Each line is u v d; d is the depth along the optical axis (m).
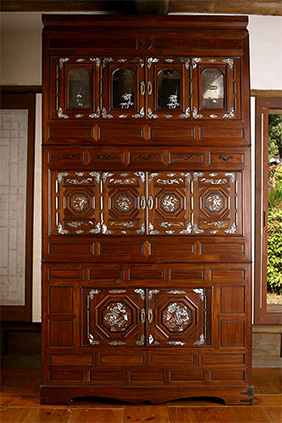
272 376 3.56
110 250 3.04
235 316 3.04
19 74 3.94
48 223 3.05
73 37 3.08
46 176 3.06
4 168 3.94
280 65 3.95
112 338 3.03
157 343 3.03
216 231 3.05
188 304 3.04
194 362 3.02
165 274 3.03
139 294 3.03
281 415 2.84
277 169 4.48
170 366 3.02
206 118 3.07
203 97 3.09
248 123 3.08
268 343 3.88
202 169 3.06
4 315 3.89
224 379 3.03
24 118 3.94
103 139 3.06
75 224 3.05
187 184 3.06
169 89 3.09
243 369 3.03
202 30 3.09
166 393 3.01
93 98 3.07
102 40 3.08
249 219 3.06
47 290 3.04
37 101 3.91
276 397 3.14
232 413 2.88
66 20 3.06
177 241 3.04
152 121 3.07
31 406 2.97
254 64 3.94
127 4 3.55
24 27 3.95
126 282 3.04
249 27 3.94
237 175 3.07
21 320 3.88
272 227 4.36
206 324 3.04
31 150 3.89
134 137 3.06
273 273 4.32
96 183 3.05
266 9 3.87
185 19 3.06
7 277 3.93
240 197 3.07
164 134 3.07
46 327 3.03
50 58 3.08
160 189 3.06
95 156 3.06
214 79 3.10
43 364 3.02
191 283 3.04
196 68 3.09
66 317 3.03
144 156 3.06
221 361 3.03
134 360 3.02
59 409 2.93
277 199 4.41
